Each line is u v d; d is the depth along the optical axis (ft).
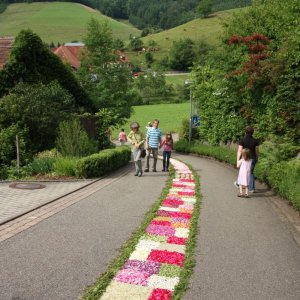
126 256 22.33
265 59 58.75
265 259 22.75
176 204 35.19
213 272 20.79
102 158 50.70
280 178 39.63
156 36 539.29
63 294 17.85
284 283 19.66
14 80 75.36
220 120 84.89
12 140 56.54
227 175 55.93
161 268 20.81
